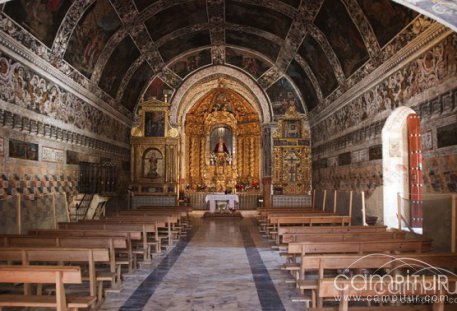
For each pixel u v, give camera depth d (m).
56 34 14.25
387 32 14.12
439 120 11.33
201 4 19.92
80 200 16.66
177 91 27.06
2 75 11.42
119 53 20.30
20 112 12.43
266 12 20.20
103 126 20.72
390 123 15.17
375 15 14.41
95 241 8.19
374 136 16.36
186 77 27.12
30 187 12.96
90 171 18.42
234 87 30.84
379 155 15.88
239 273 10.28
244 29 22.80
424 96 12.22
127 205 24.92
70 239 8.18
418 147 15.59
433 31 11.41
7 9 11.22
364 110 17.50
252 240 16.14
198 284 9.20
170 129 26.31
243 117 34.12
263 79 27.36
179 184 29.05
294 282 8.85
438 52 11.38
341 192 18.94
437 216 11.09
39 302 5.63
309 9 18.12
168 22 21.02
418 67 12.60
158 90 26.94
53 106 14.84
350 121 19.33
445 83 10.99
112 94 21.66
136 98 25.73
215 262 11.66
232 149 34.25
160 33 21.66
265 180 27.72
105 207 19.86
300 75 25.00
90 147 18.75
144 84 25.86
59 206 14.50
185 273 10.28
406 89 13.43
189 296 8.23
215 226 21.33
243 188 32.38
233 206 26.95
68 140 16.17
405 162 15.56
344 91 19.70
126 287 8.91
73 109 16.77
